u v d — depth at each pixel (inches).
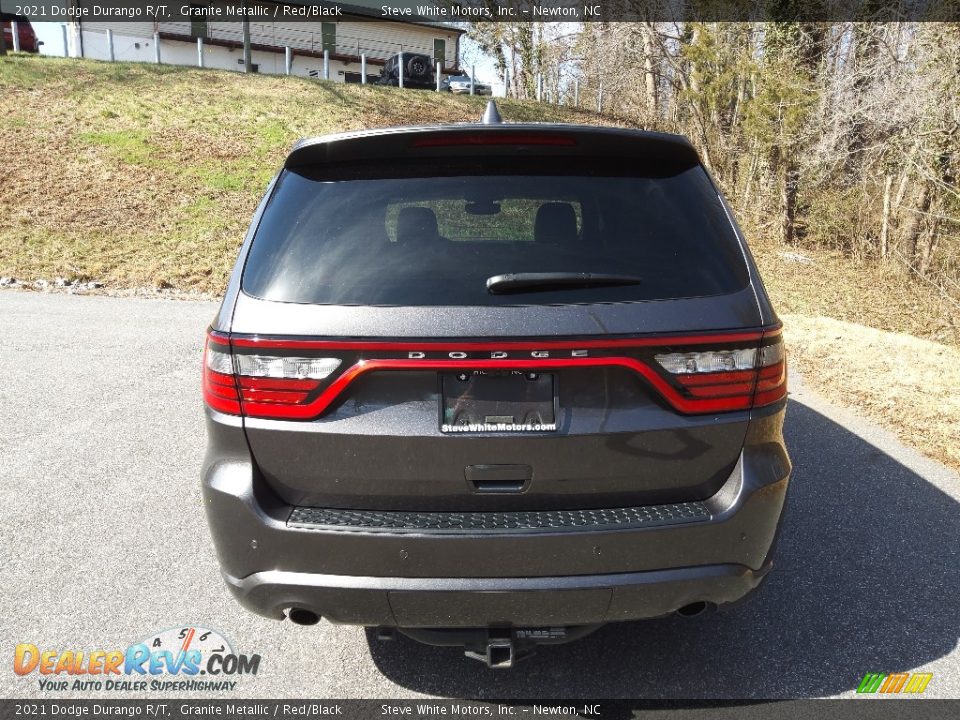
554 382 82.5
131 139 701.3
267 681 104.3
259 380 83.6
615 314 82.4
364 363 81.2
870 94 609.6
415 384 82.4
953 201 527.2
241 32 1529.3
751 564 88.0
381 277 85.0
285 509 85.7
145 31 1435.8
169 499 158.1
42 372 247.6
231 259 479.2
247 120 800.9
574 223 90.1
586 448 82.9
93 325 318.3
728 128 840.3
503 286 82.7
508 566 82.1
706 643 112.6
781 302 521.0
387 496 84.6
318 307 83.4
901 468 180.5
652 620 119.0
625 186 94.4
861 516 154.8
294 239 89.7
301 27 1605.6
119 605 120.6
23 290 387.5
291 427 83.4
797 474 177.3
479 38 1519.4
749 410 86.1
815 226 711.7
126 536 142.1
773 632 115.2
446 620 84.9
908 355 283.3
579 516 83.8
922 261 567.5
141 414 210.7
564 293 83.5
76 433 195.2
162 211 564.1
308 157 97.3
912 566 134.6
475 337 80.5
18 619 116.3
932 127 518.0
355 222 90.0
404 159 96.0
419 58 1204.5
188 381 242.5
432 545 81.2
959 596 125.0
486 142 93.7
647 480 85.1
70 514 150.4
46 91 786.8
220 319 87.3
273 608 87.6
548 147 94.8
